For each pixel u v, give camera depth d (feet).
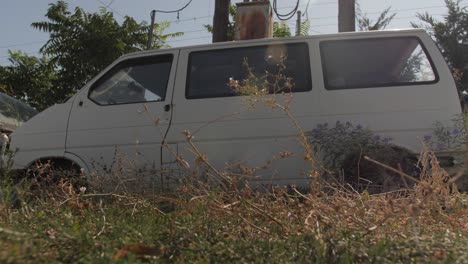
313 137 14.73
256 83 15.56
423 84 14.70
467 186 13.43
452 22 39.29
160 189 12.52
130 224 8.67
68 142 16.78
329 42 15.78
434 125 14.24
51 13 40.70
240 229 8.34
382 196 9.69
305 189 14.10
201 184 10.18
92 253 6.55
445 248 6.88
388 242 7.05
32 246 6.30
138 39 43.55
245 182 11.38
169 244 7.45
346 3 33.27
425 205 7.98
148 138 16.07
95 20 41.01
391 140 14.33
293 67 15.75
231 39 34.65
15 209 9.50
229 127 15.52
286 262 6.55
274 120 15.25
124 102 16.84
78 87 40.22
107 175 13.39
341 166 14.26
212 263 6.78
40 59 48.06
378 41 15.58
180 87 16.37
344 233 7.38
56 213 9.09
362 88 14.98
